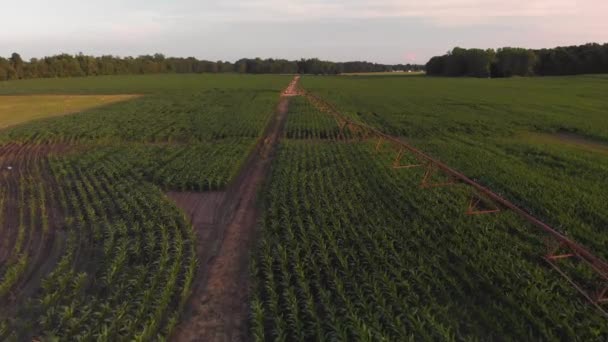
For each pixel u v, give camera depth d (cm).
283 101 7131
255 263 1343
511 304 1124
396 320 1028
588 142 3319
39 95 8500
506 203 1602
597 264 1208
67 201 1962
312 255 1372
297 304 1134
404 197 1939
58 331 1060
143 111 5512
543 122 4134
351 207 1791
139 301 1145
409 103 6359
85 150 3117
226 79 15250
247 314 1142
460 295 1176
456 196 1967
